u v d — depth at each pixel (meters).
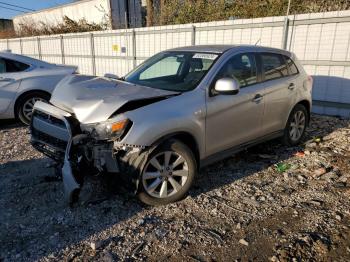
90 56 14.02
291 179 4.36
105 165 3.40
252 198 3.84
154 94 3.71
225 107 4.05
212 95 3.95
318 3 10.09
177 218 3.45
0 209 3.60
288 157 5.13
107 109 3.40
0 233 3.18
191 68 4.32
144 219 3.41
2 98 6.73
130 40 11.84
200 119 3.78
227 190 4.05
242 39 8.69
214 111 3.92
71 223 3.35
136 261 2.82
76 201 3.47
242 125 4.38
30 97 7.05
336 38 7.23
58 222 3.36
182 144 3.65
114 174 3.49
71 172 3.25
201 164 3.98
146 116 3.41
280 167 4.66
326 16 7.26
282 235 3.15
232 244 3.04
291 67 5.37
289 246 2.98
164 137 3.51
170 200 3.69
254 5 11.16
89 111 3.48
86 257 2.87
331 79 7.50
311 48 7.64
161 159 3.61
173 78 4.37
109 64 13.16
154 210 3.59
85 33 13.83
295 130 5.54
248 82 4.50
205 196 3.88
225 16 11.99
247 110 4.38
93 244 2.98
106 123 3.34
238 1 11.70
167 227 3.29
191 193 3.96
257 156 5.16
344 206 3.66
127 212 3.55
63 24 21.44
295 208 3.63
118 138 3.30
